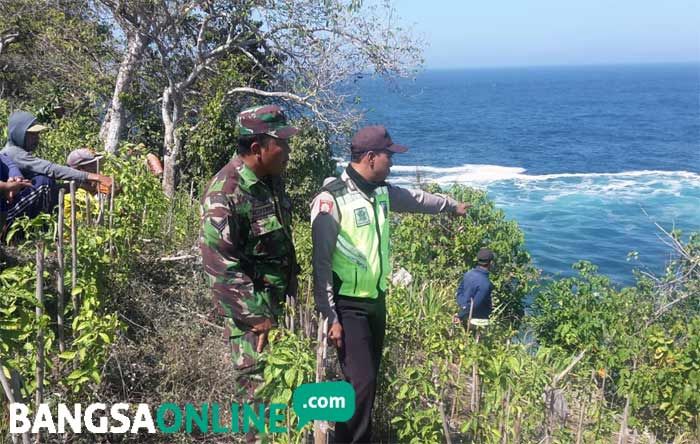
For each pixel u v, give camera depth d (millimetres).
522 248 11422
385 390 4574
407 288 7227
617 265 22938
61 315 4336
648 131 74500
